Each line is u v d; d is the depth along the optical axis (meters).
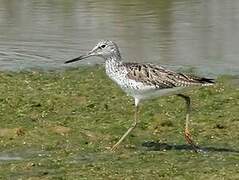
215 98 18.38
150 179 12.65
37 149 14.65
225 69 21.59
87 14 29.62
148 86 14.73
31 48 24.12
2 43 24.80
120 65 15.09
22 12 30.11
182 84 14.66
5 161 13.84
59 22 28.20
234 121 16.45
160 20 28.58
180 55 23.20
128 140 15.34
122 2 32.25
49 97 18.30
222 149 14.73
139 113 17.12
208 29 26.98
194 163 13.61
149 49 23.94
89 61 22.52
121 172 13.03
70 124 16.28
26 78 20.28
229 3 32.16
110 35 26.00
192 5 31.67
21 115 16.83
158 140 15.38
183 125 16.30
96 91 19.03
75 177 12.78
